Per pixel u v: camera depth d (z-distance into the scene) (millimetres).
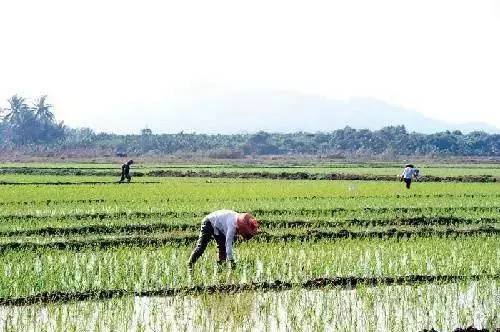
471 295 20000
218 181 68875
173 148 194625
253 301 19094
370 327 16859
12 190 51000
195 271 22094
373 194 49125
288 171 90375
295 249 26312
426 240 28672
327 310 18266
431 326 17125
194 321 17172
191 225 31734
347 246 26938
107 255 24781
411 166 55062
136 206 38781
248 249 26000
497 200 44656
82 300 18922
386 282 21375
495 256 25359
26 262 23219
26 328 16234
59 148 189125
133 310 17938
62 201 42062
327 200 43250
